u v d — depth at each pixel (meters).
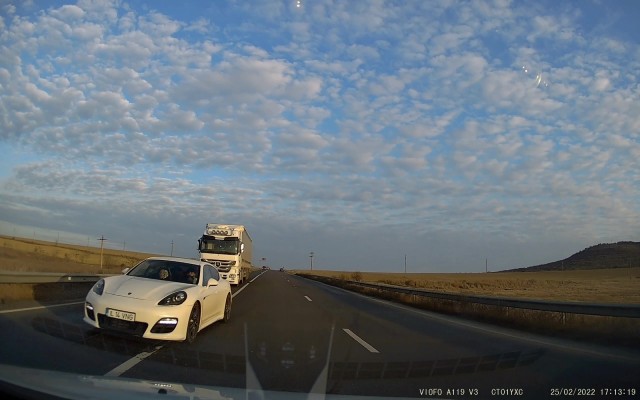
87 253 66.69
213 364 7.49
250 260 43.22
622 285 57.38
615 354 9.77
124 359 7.46
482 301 18.44
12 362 6.58
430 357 8.95
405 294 27.58
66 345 8.06
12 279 13.62
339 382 6.78
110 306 8.55
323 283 52.09
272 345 9.52
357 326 13.50
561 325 13.73
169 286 9.41
